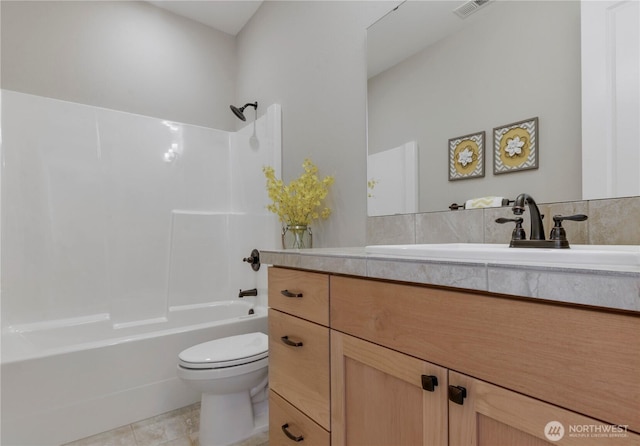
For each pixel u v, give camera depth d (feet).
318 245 6.43
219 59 9.53
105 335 7.36
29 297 6.77
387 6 5.09
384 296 2.56
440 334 2.18
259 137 8.23
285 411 3.71
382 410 2.60
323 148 6.28
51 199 7.04
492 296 1.92
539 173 3.53
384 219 5.11
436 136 4.48
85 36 7.63
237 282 9.04
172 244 8.43
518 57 3.70
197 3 8.46
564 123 3.35
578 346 1.59
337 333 3.01
